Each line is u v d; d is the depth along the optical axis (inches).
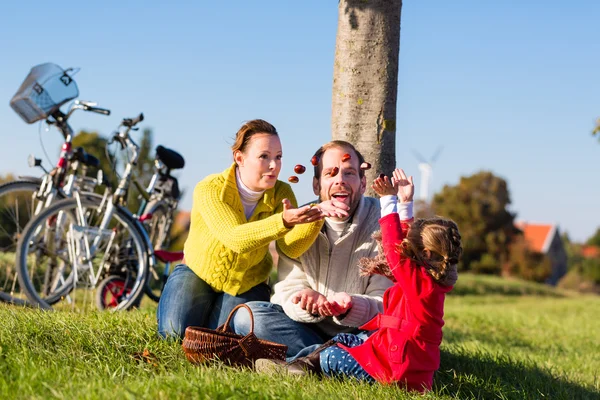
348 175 167.8
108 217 257.9
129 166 266.4
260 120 170.4
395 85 219.6
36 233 253.3
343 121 219.0
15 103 255.9
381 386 143.0
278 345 157.8
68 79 259.4
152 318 198.7
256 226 157.0
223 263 173.2
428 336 149.2
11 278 289.4
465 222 1975.9
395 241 152.6
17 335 161.2
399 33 220.8
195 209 179.5
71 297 297.7
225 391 125.0
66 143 260.4
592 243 3179.1
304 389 134.5
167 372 151.1
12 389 126.8
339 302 160.4
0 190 253.8
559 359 291.3
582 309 661.9
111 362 155.3
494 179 2003.0
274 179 168.9
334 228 172.6
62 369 140.6
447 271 146.6
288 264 176.1
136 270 266.5
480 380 186.2
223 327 162.6
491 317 475.2
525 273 1929.1
